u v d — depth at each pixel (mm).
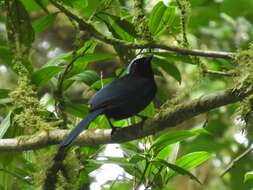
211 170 17328
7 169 11039
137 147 11164
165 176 10281
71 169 10117
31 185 10438
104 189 12617
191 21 17688
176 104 9211
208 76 10500
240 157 12492
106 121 11156
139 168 10320
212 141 17141
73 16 9938
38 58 18609
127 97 9867
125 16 10289
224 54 9031
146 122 9188
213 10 17656
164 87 16906
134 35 9977
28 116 9734
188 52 9234
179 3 9578
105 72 17547
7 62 10555
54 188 9992
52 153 9930
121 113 9984
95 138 9492
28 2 10734
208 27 18266
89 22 9930
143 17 9547
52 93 10883
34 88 10188
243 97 8578
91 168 10742
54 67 10102
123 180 10805
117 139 9391
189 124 17750
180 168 9484
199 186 17094
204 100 8695
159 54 10164
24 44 10328
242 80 8570
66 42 18703
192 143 17125
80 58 10445
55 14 10320
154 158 9898
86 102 11867
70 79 10617
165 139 9578
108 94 9766
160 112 9078
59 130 9609
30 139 9672
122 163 10062
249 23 18344
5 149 9812
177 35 10734
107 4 10195
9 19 10289
